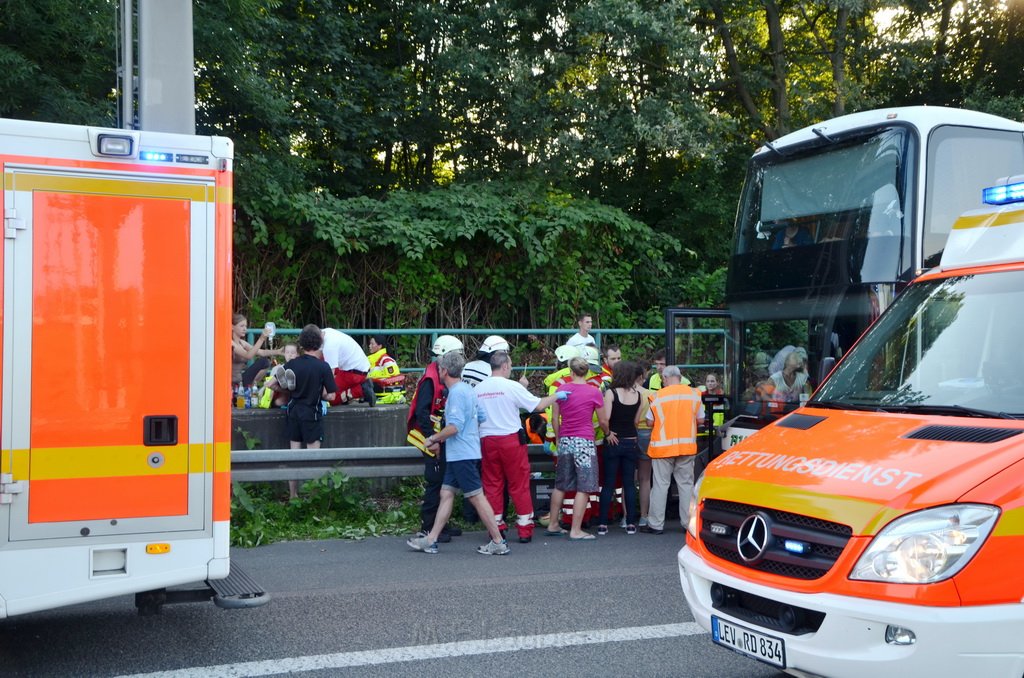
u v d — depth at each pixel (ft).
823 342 29.09
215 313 18.06
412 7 67.92
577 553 28.81
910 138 27.86
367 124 66.39
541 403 30.94
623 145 64.28
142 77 24.30
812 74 73.41
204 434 17.88
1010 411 14.94
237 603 18.20
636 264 64.23
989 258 17.40
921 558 12.60
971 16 78.07
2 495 16.35
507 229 57.88
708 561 15.37
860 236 28.40
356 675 17.78
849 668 12.87
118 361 17.28
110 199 17.33
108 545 17.12
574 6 64.08
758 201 32.04
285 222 53.06
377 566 26.73
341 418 36.40
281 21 60.13
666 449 32.01
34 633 20.25
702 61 62.80
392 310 56.54
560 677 17.71
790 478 14.65
